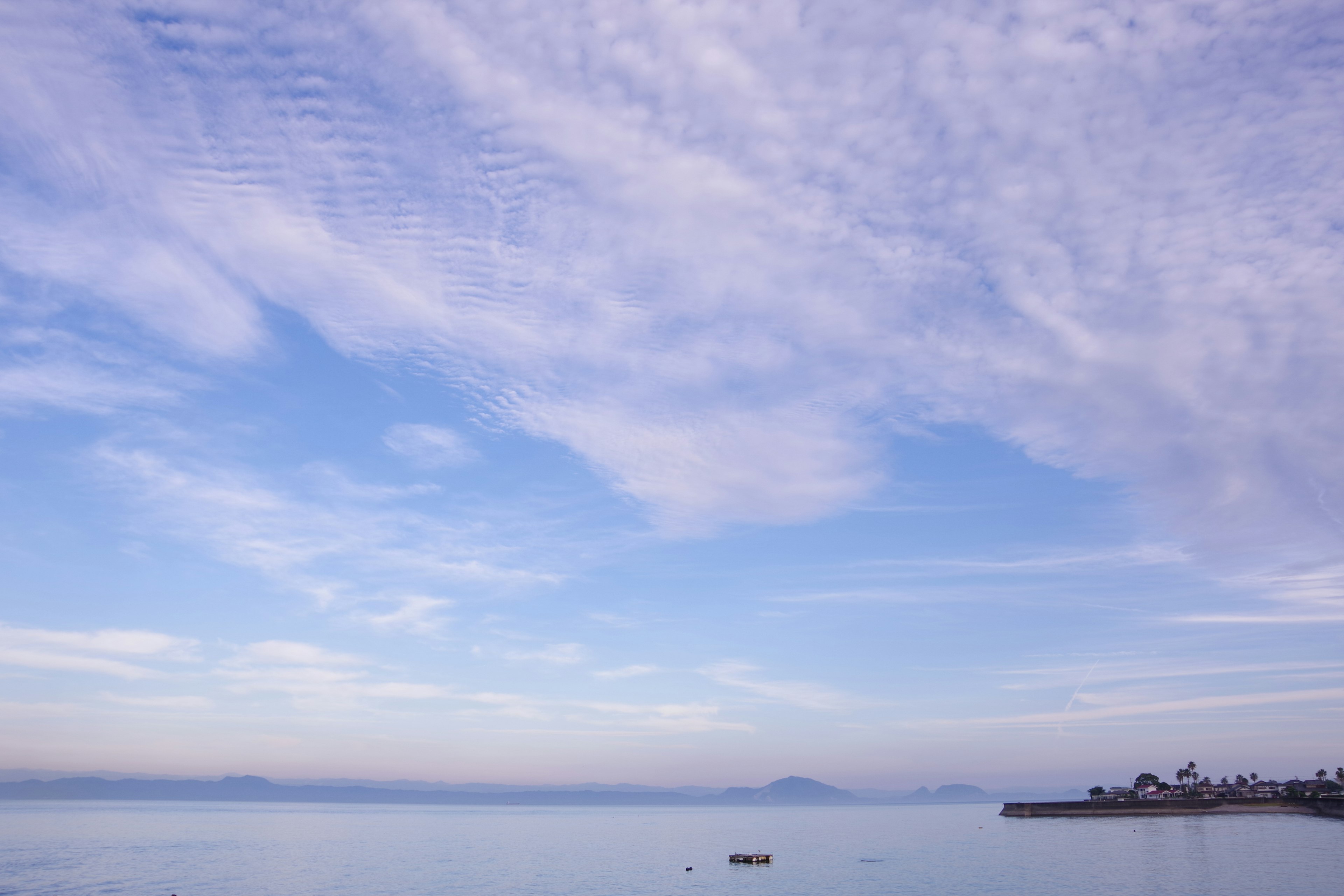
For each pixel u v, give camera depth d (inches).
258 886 5398.6
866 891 5118.1
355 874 6279.5
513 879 6018.7
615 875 6318.9
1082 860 6599.4
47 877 5866.1
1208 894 4530.0
